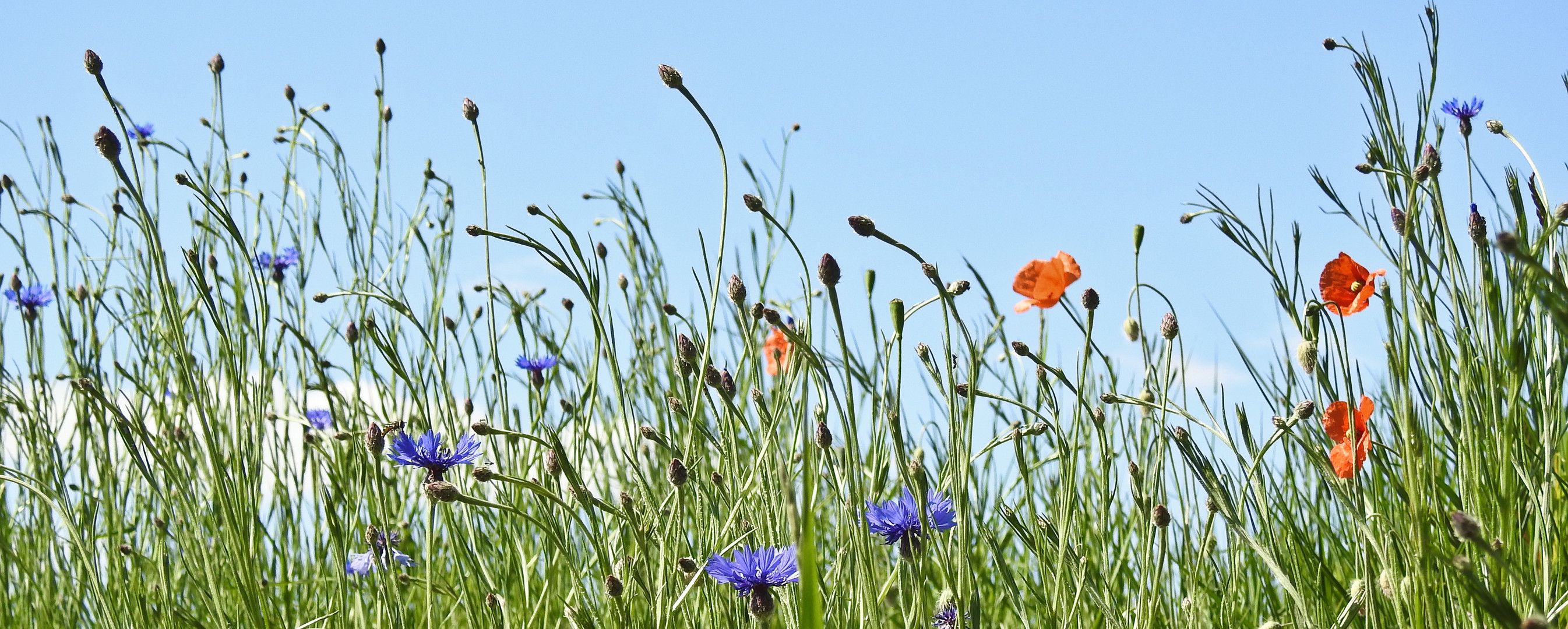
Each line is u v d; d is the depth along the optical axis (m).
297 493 2.19
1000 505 1.87
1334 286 1.92
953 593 1.79
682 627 1.98
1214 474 1.81
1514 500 1.86
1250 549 2.07
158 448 2.10
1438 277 1.91
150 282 2.32
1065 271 1.93
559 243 1.94
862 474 1.88
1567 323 1.56
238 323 2.18
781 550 1.81
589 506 1.84
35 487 1.97
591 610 1.93
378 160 2.53
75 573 2.18
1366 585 1.80
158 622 2.05
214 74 2.51
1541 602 1.81
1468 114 1.99
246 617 2.09
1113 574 2.08
